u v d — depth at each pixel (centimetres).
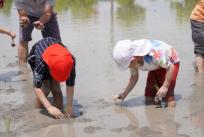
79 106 470
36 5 616
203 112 452
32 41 724
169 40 720
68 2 1295
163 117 444
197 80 535
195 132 414
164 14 1019
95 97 491
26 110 464
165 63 454
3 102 484
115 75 557
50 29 613
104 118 443
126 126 427
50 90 473
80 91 508
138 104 473
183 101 478
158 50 457
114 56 457
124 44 456
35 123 436
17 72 586
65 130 422
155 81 481
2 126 431
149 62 457
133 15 1013
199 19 568
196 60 575
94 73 566
